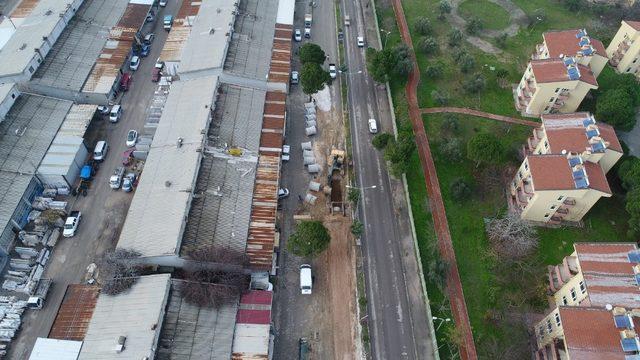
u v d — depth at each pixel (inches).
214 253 2728.8
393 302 2906.0
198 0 4658.0
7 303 2731.3
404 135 3427.7
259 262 2837.1
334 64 4409.5
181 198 2901.1
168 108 3540.8
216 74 3858.3
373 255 3110.2
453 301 2901.1
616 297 2420.0
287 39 4357.8
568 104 3917.3
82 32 4151.1
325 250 3102.9
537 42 4825.3
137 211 2910.9
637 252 2546.8
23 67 3627.0
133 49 4347.9
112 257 2674.7
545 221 3294.8
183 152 3181.6
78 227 3122.5
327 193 3403.1
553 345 2434.8
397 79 4276.6
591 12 5285.4
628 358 2172.7
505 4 5305.1
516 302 2891.2
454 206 3368.6
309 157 3560.5
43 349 2399.1
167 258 2694.4
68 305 2578.7
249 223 2984.7
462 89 4234.7
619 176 3383.4
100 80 3850.9
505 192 3452.3
